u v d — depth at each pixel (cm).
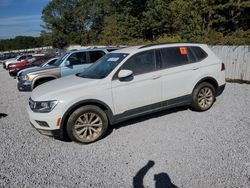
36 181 407
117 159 462
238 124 588
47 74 1071
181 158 448
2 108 887
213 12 2038
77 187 385
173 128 584
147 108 599
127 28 3400
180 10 2100
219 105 741
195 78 659
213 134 540
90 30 5975
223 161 430
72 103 518
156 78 599
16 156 495
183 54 655
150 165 432
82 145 532
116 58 599
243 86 1027
